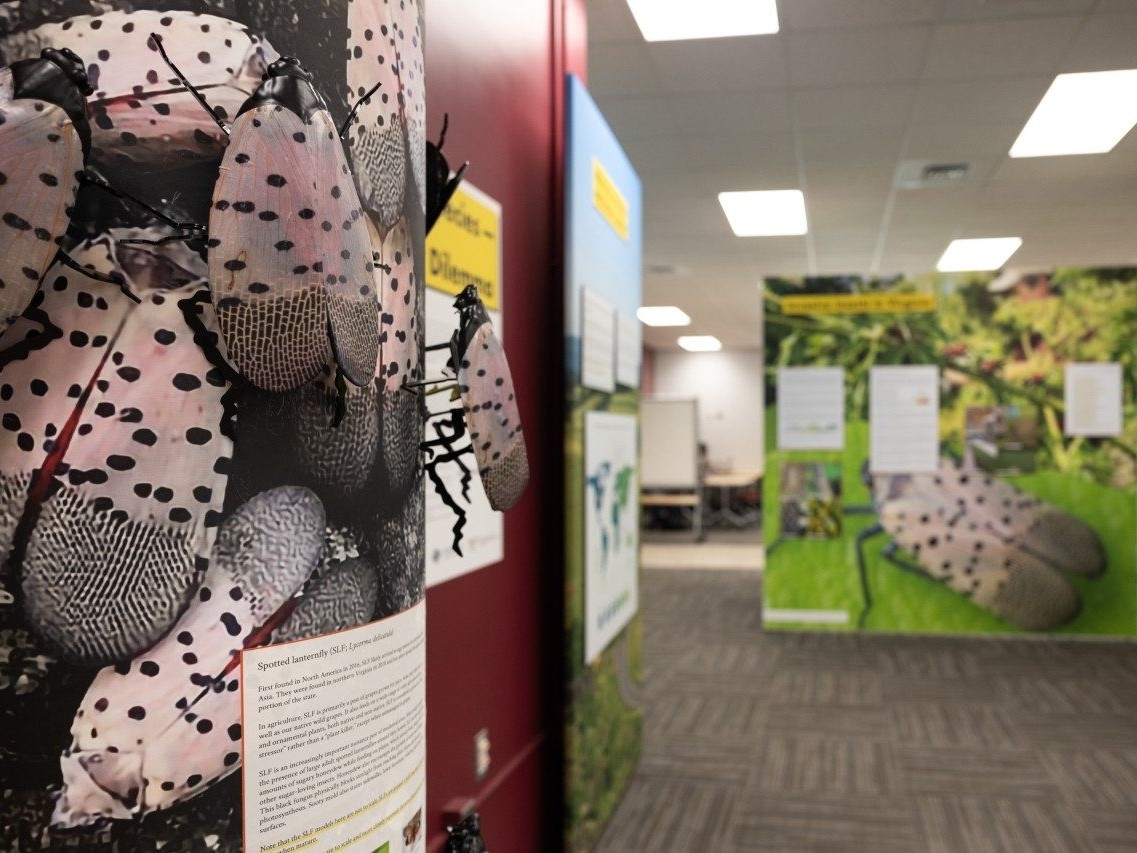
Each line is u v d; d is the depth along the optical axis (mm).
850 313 6141
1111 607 5879
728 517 13969
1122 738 3803
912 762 3525
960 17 3906
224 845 764
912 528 6070
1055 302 5922
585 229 2641
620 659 3154
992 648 5637
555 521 2730
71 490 708
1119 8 3805
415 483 964
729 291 11016
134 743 729
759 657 5375
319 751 824
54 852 712
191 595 747
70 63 676
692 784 3316
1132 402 5859
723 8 3844
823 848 2773
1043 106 4918
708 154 5766
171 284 730
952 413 6043
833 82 4621
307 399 804
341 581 841
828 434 6160
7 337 694
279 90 730
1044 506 5945
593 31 4059
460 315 973
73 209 672
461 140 2055
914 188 6473
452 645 1990
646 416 11984
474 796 2092
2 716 701
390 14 898
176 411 735
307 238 721
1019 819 2971
